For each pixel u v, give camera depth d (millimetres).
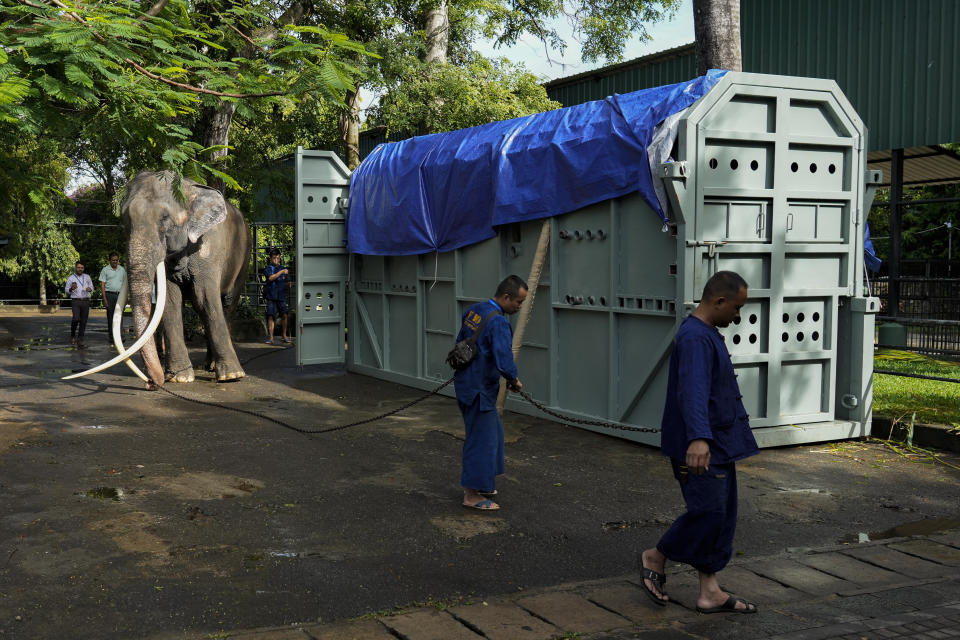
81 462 7520
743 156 7797
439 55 19562
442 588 4699
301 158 13133
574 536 5633
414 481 7016
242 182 19172
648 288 8117
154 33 5051
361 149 24844
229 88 5215
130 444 8258
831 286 8320
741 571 4828
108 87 4805
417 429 9086
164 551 5254
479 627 3986
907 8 15242
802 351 8188
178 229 11367
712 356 4180
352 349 13547
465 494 6336
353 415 9883
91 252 37625
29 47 4477
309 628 3977
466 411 6238
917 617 4078
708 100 7516
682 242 7500
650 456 7863
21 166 5727
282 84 5160
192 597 4516
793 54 17094
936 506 6301
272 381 12578
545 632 3941
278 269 18312
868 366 8359
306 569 4973
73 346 17953
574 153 8680
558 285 9281
